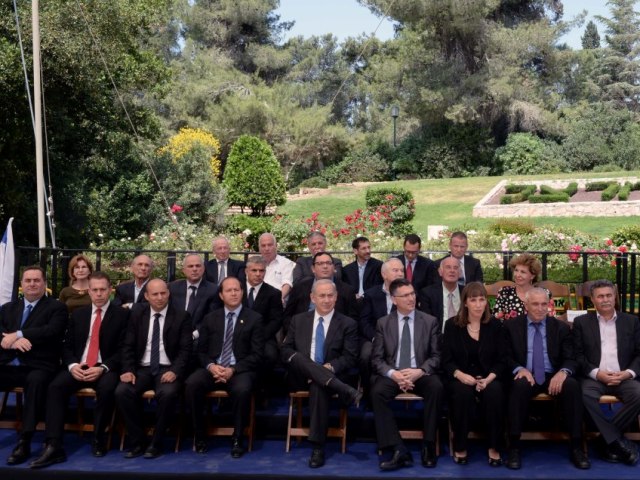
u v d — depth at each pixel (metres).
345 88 50.34
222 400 6.78
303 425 6.45
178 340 6.36
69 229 18.98
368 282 7.97
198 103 42.16
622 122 37.56
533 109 37.34
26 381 6.04
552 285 7.77
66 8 16.09
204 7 48.84
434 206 27.81
